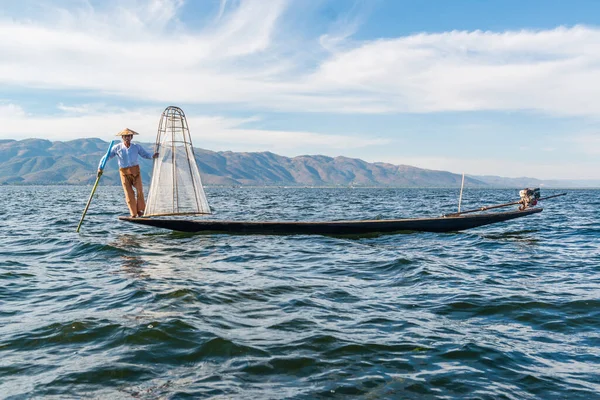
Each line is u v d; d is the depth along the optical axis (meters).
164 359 4.58
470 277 8.68
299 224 14.20
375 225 14.68
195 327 5.42
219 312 6.12
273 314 6.11
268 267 9.45
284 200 54.22
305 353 4.76
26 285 7.75
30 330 5.41
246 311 6.23
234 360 4.57
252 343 5.00
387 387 4.04
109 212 26.30
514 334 5.51
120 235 14.00
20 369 4.34
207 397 3.81
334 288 7.70
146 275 8.38
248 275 8.60
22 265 9.50
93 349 4.82
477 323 5.91
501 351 4.92
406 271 9.09
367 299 7.02
